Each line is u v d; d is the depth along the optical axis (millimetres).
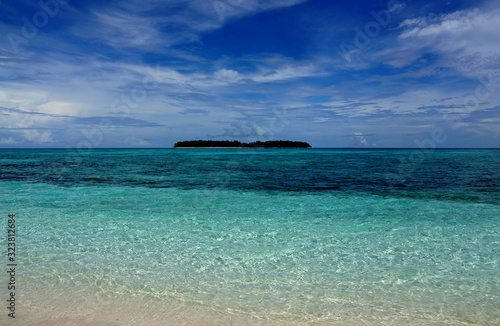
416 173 23656
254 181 19500
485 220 9922
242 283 5316
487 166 30297
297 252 6941
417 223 9555
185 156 56219
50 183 18375
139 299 4688
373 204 12547
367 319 4180
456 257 6645
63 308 4355
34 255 6641
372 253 6895
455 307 4523
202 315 4230
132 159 45344
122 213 10820
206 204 12461
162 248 7184
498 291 5047
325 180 19906
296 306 4520
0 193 14844
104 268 5934
